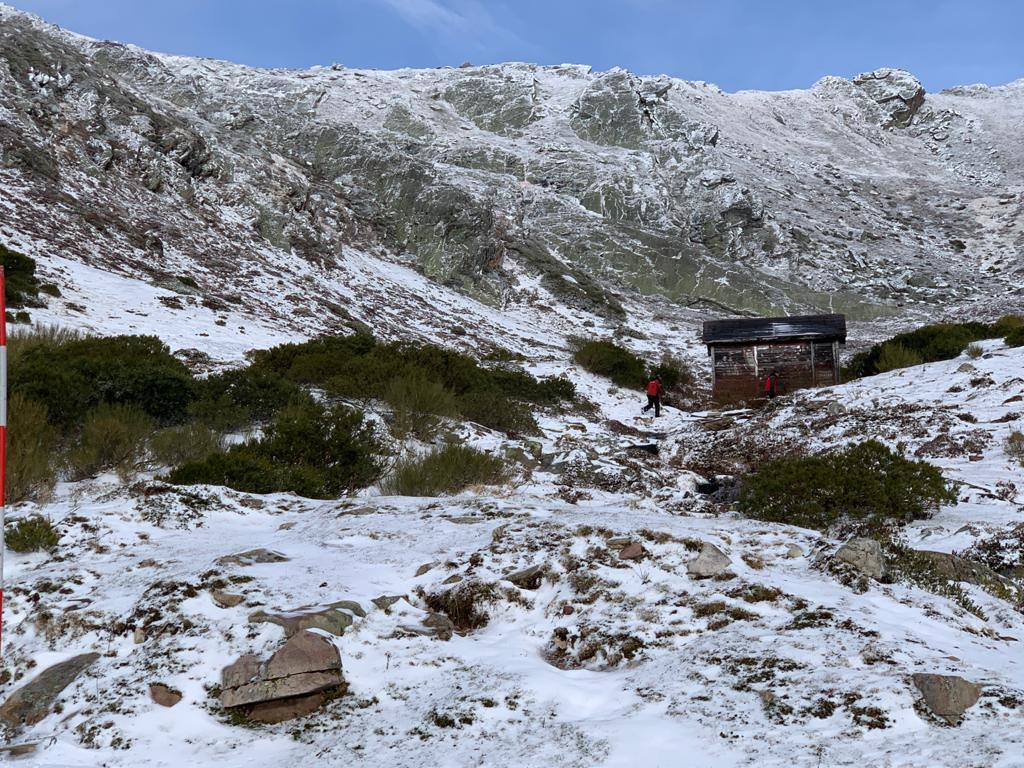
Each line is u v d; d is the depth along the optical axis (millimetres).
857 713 4098
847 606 5688
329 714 4773
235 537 8734
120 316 24109
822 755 3787
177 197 41219
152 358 17797
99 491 11297
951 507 11383
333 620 5492
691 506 13062
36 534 7930
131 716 4742
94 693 5020
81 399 13812
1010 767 3471
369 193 56750
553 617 6051
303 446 13047
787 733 4027
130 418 13375
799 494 11070
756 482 11727
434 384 18453
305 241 44438
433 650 5473
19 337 17594
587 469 15664
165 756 4438
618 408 27734
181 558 7418
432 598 6457
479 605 6285
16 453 10820
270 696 4793
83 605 6160
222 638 5387
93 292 25766
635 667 5188
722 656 4988
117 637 5719
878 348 30766
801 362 31156
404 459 14383
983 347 26688
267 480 11477
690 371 36719
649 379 31953
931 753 3689
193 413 14977
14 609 6336
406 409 17281
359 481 13219
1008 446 15250
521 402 23672
